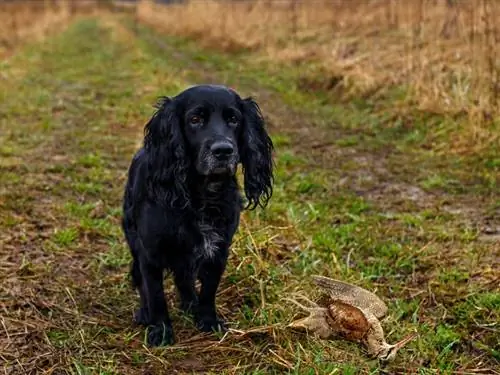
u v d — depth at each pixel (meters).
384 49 5.17
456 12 4.62
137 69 5.84
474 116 3.21
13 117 3.90
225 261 1.67
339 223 2.39
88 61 6.63
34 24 11.15
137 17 14.81
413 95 3.87
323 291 1.69
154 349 1.61
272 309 1.74
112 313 1.80
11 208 2.43
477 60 3.36
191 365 1.57
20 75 5.42
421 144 3.33
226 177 1.61
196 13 8.96
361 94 4.30
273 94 4.85
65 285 1.91
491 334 1.70
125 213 1.78
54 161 3.03
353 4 7.10
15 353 1.59
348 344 1.61
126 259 2.07
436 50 4.29
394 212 2.49
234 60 6.53
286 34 6.94
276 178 2.79
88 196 2.62
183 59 6.77
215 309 1.72
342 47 5.44
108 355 1.58
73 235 2.20
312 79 4.90
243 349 1.60
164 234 1.59
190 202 1.61
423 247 2.16
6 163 2.91
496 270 1.98
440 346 1.66
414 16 4.31
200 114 1.62
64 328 1.69
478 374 1.56
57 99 4.50
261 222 2.30
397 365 1.57
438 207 2.52
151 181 1.63
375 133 3.62
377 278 1.99
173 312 1.79
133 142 3.40
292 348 1.58
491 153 2.97
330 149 3.35
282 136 3.55
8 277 1.92
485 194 2.62
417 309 1.79
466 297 1.85
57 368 1.54
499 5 3.47
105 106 4.29
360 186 2.78
